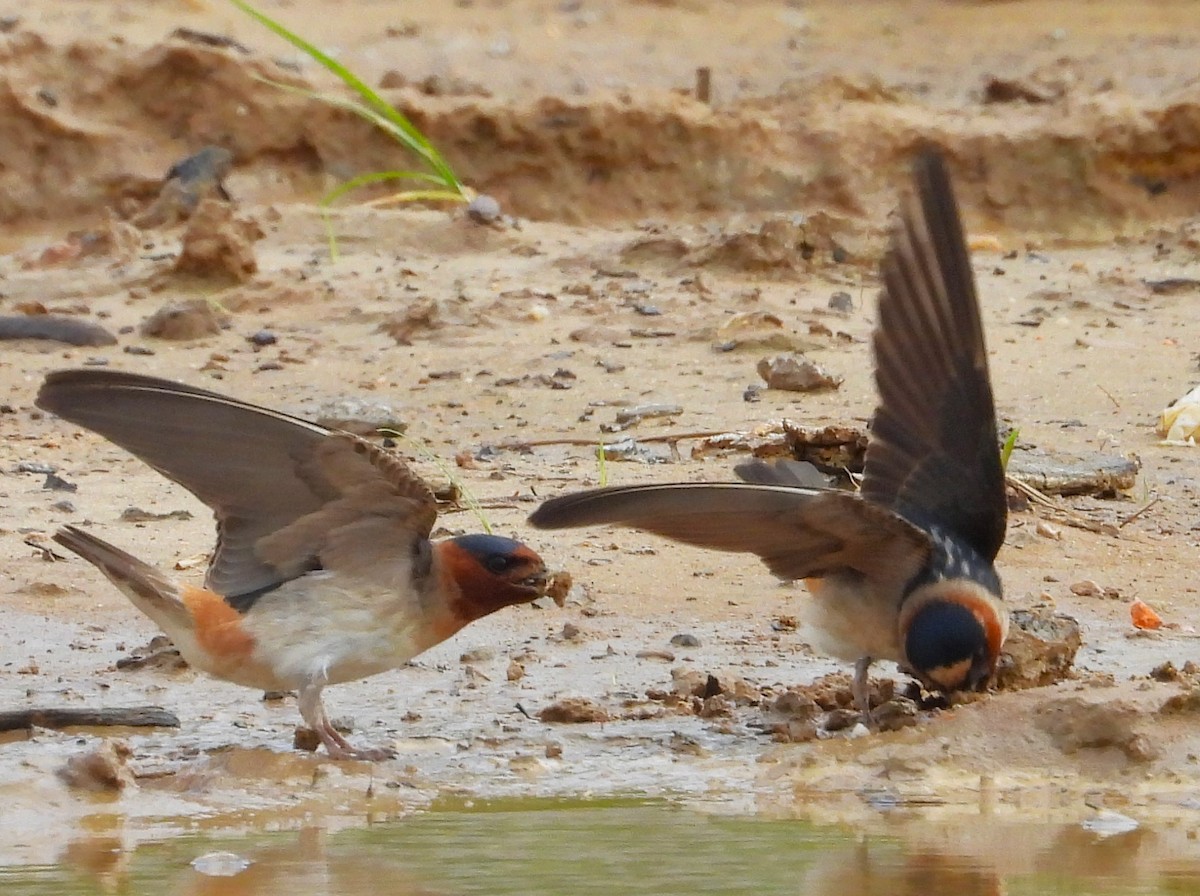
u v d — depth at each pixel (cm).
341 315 2019
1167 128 2589
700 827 864
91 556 919
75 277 2153
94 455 1608
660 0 3250
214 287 2111
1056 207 2573
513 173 2544
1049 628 1038
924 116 2648
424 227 2323
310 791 909
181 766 941
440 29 3067
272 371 1830
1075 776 947
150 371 1830
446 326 1939
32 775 904
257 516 902
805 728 1000
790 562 939
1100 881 789
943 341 967
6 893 755
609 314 1981
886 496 972
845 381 1764
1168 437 1619
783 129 2603
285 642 915
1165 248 2430
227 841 834
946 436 972
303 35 2992
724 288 2088
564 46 3017
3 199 2483
